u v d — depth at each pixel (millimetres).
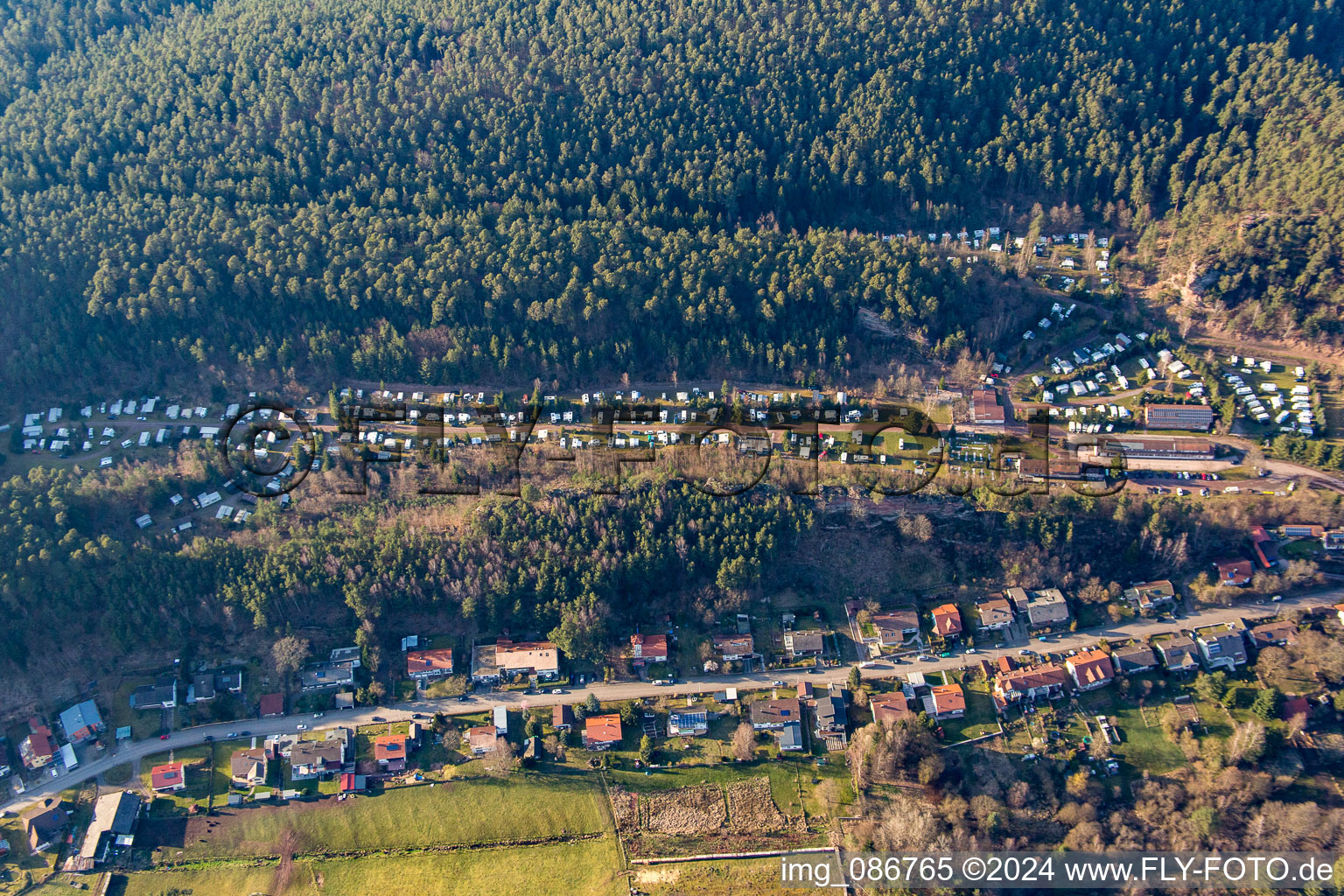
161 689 165875
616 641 174875
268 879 148125
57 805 154125
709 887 145125
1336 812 145125
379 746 159875
